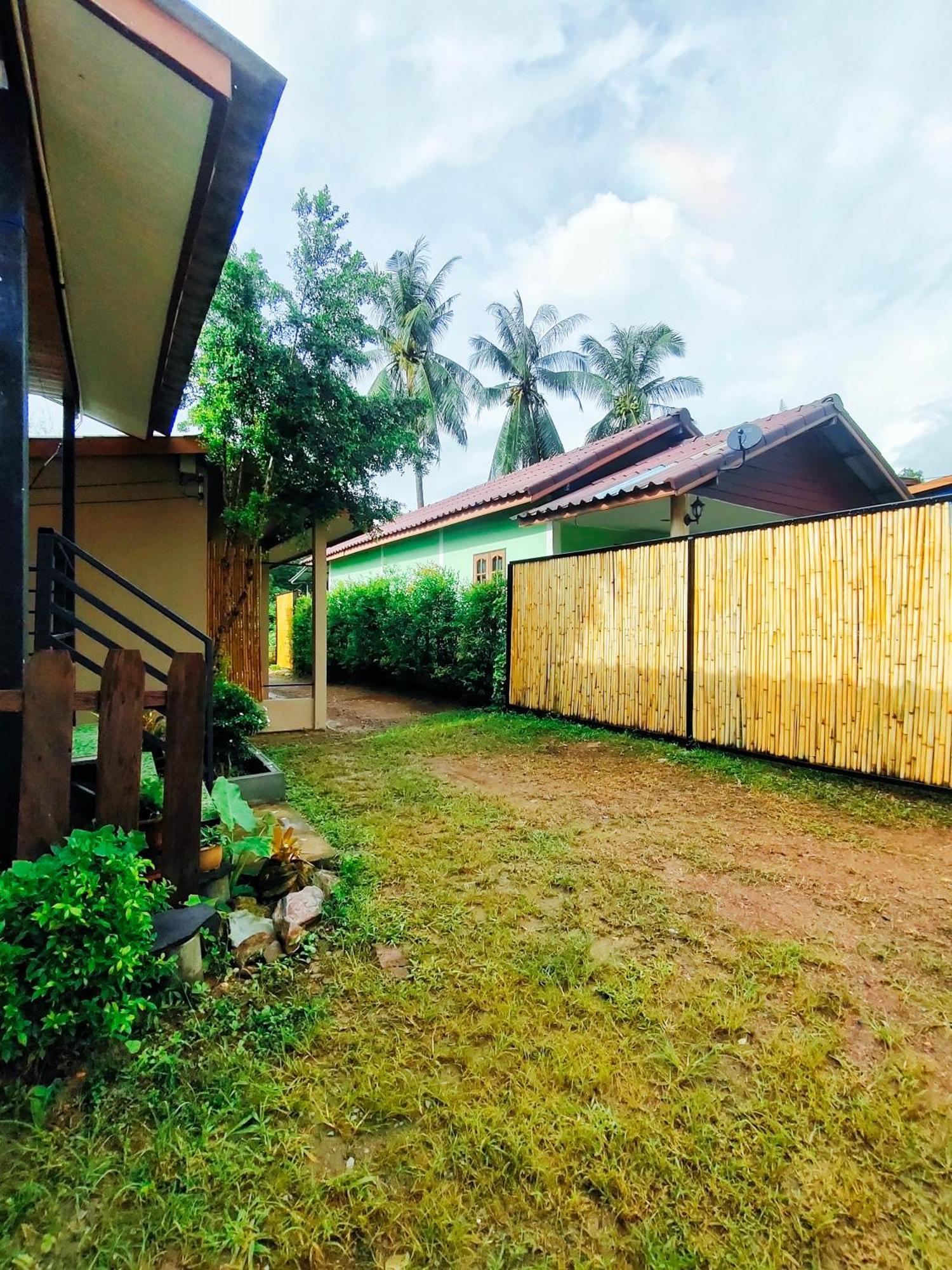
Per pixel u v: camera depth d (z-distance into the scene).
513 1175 1.55
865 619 4.72
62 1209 1.45
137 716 2.39
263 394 6.35
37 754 2.14
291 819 3.89
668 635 6.24
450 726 7.52
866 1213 1.47
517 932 2.66
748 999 2.22
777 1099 1.79
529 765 5.60
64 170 3.08
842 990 2.28
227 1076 1.83
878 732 4.65
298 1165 1.57
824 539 4.98
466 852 3.52
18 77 2.25
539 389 25.98
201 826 2.81
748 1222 1.45
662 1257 1.37
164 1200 1.47
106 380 5.25
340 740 7.03
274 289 6.50
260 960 2.40
